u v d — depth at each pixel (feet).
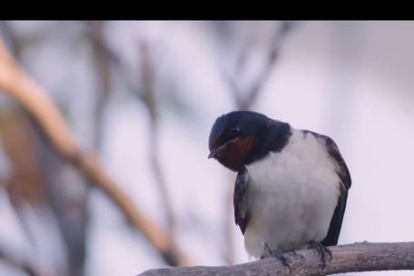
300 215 37.96
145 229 42.75
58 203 47.47
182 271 30.76
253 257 39.83
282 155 38.11
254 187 38.14
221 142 39.58
